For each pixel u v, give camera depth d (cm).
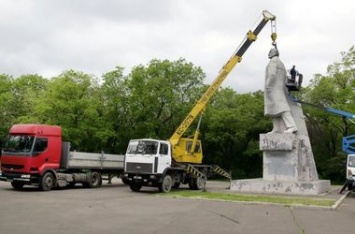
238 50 2858
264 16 2816
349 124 4184
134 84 4212
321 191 2248
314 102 4284
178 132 2708
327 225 1177
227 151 5012
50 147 2309
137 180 2339
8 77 5091
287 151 2297
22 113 4822
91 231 999
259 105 4809
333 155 4731
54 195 1983
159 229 1049
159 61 4278
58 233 959
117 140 4472
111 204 1628
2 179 2288
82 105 4091
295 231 1062
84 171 2586
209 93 2823
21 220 1149
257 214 1389
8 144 2278
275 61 2394
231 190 2330
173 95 4206
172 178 2502
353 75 4188
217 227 1101
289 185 2180
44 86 5412
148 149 2353
